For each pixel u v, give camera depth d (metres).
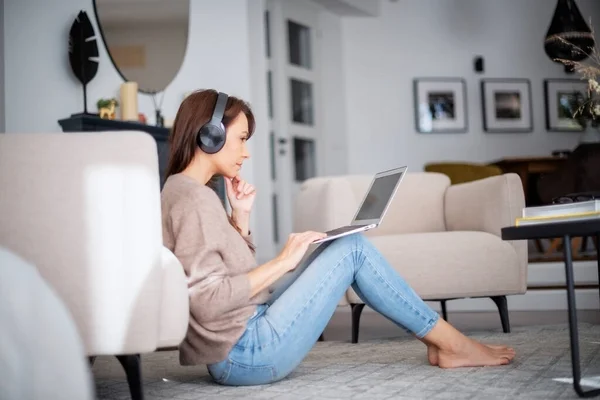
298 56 7.02
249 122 1.75
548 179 5.59
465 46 7.77
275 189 6.63
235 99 1.72
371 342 2.72
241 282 1.56
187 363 1.66
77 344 0.96
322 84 7.31
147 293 1.44
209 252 1.56
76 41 4.18
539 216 1.51
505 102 7.79
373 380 1.73
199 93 1.70
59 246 1.42
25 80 4.32
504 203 2.83
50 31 4.39
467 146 7.70
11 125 4.28
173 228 1.58
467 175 6.07
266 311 1.69
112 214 1.44
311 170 7.12
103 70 4.55
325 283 1.70
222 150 1.70
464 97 7.71
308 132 7.07
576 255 5.07
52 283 1.42
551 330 2.75
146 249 1.44
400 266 2.74
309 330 1.69
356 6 7.25
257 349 1.64
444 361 1.84
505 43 7.86
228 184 1.89
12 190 1.42
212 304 1.54
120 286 1.43
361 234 1.77
